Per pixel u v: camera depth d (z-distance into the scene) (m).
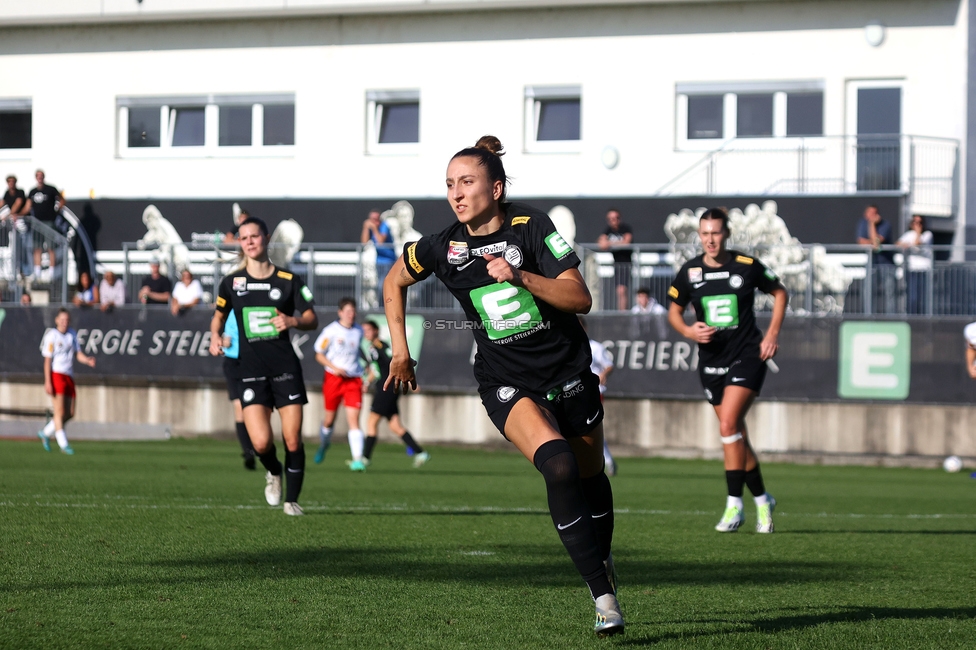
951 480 26.62
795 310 32.16
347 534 12.96
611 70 43.38
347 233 41.97
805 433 31.53
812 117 42.34
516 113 44.09
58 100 47.59
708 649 7.16
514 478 24.05
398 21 44.97
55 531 12.49
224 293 14.95
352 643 7.11
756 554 12.22
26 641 6.91
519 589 9.32
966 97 40.44
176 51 46.78
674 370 32.47
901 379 30.92
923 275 31.58
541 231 7.48
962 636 7.77
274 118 46.34
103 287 38.00
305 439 35.66
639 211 38.69
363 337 29.19
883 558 12.09
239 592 8.86
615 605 7.15
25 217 38.84
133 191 46.97
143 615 7.85
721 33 42.69
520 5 43.50
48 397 36.81
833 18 41.94
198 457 28.11
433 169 44.62
